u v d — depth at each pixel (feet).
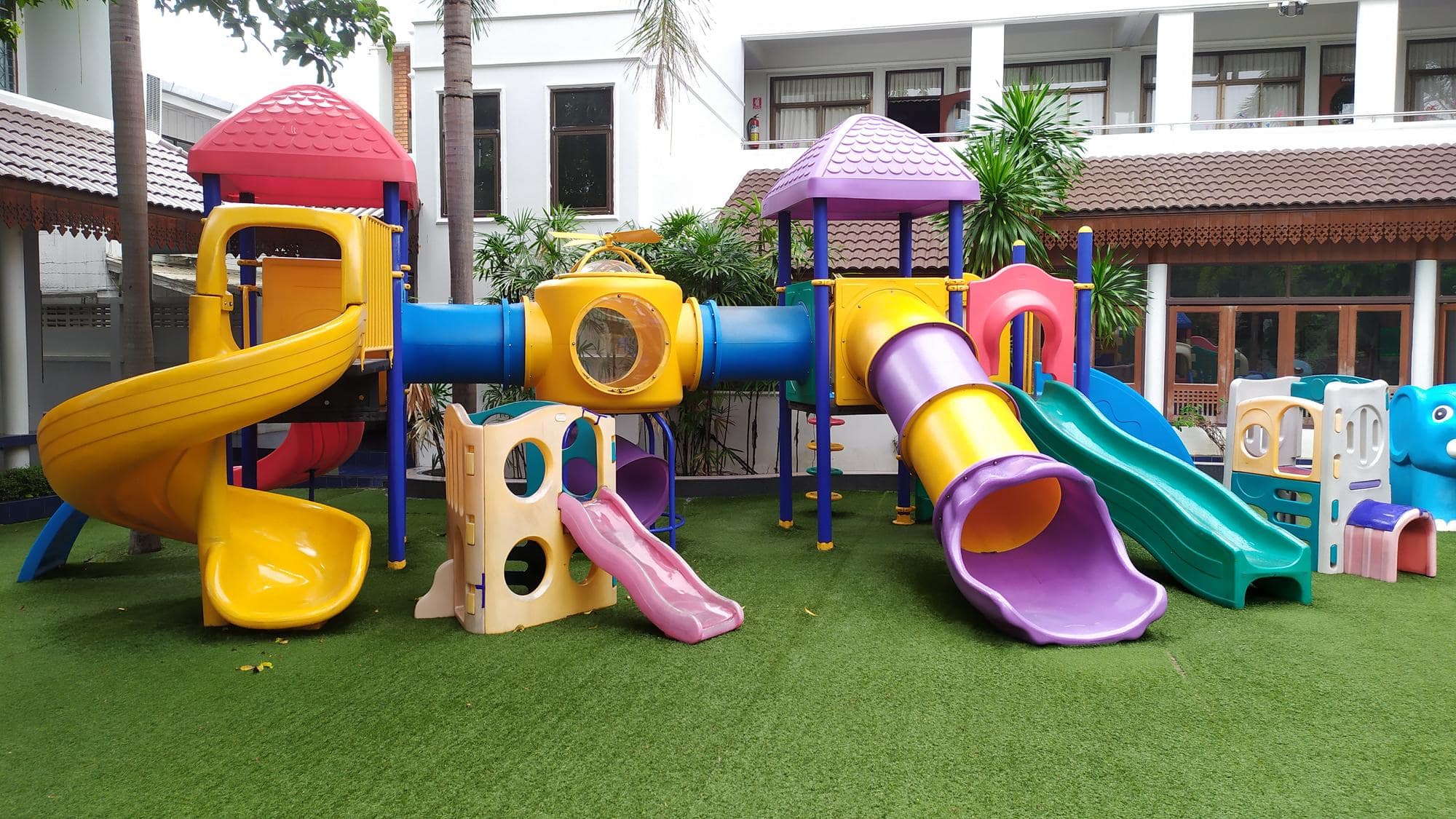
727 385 33.88
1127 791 10.18
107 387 14.83
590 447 23.53
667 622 15.66
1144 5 48.47
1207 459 37.17
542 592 16.79
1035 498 19.71
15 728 12.01
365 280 18.63
